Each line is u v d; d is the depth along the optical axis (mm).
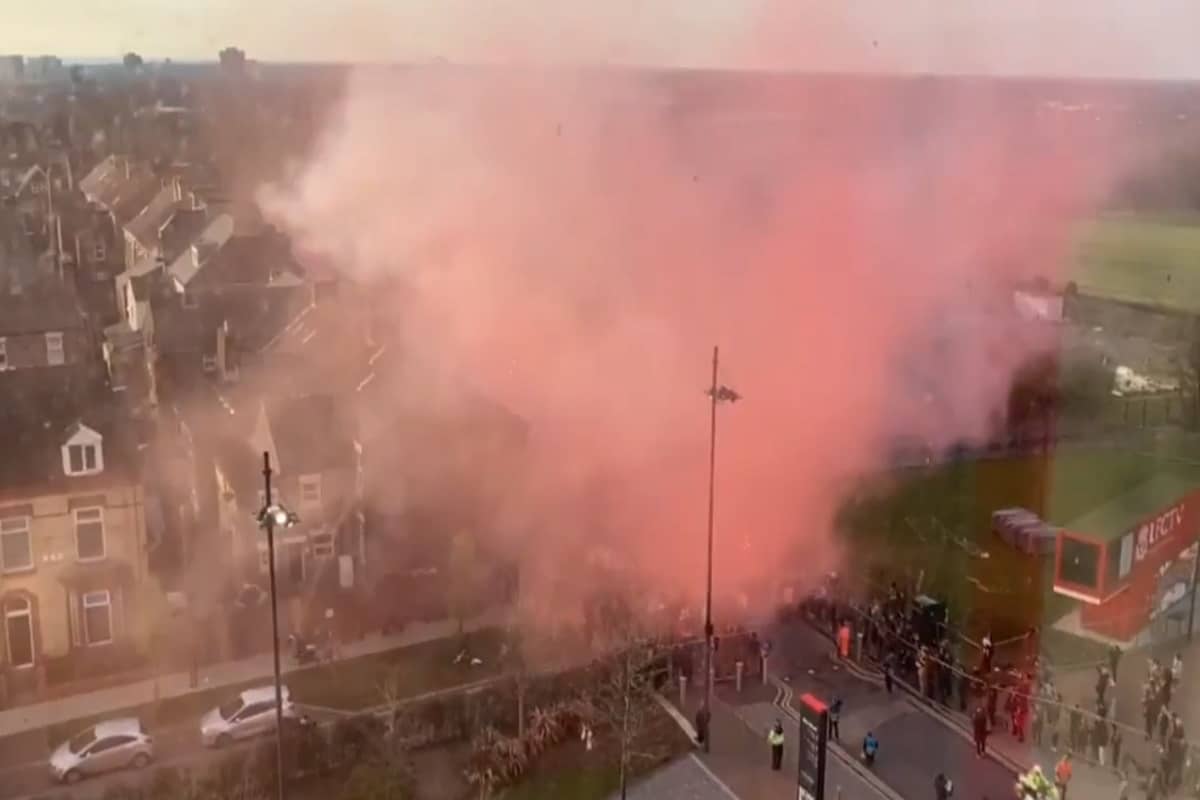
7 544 18922
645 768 19297
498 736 19281
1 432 19234
